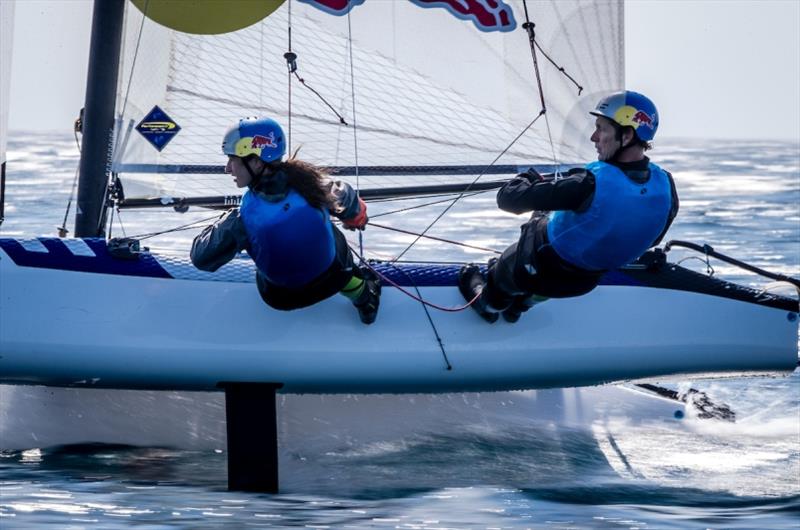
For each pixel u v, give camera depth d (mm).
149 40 21828
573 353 21234
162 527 15414
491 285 19891
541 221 18578
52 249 20000
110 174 21812
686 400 24875
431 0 22422
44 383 20328
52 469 19688
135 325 19875
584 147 22453
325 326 20453
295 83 22438
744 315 21906
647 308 21578
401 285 21016
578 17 22141
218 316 20141
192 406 22281
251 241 17719
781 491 18906
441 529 15711
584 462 21266
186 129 22094
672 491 18875
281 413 22531
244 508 16938
